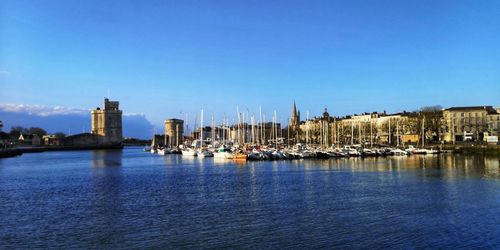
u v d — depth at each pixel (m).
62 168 145.88
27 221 55.66
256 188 82.19
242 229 50.31
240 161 158.50
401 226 50.22
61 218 57.16
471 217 53.81
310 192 75.94
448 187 79.12
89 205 66.31
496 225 49.69
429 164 133.00
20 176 115.25
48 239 47.41
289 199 69.00
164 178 104.94
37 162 183.38
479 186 79.56
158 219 55.88
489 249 41.50
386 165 131.50
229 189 81.50
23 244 45.72
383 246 43.12
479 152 180.88
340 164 138.00
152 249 43.59
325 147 195.00
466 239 44.69
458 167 120.50
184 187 85.69
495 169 112.75
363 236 46.59
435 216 54.78
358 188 80.06
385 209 59.72
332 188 80.50
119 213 59.91
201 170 125.81
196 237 47.41
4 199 72.94
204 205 64.94
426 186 81.19
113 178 107.50
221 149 187.00
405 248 42.34
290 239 46.06
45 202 69.44
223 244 44.81
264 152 167.00
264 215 57.31
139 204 66.56
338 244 44.06
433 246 42.75
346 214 57.03
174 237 47.56
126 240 46.69
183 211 60.69
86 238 47.62
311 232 48.56
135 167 147.75
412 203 63.78
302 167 128.12
